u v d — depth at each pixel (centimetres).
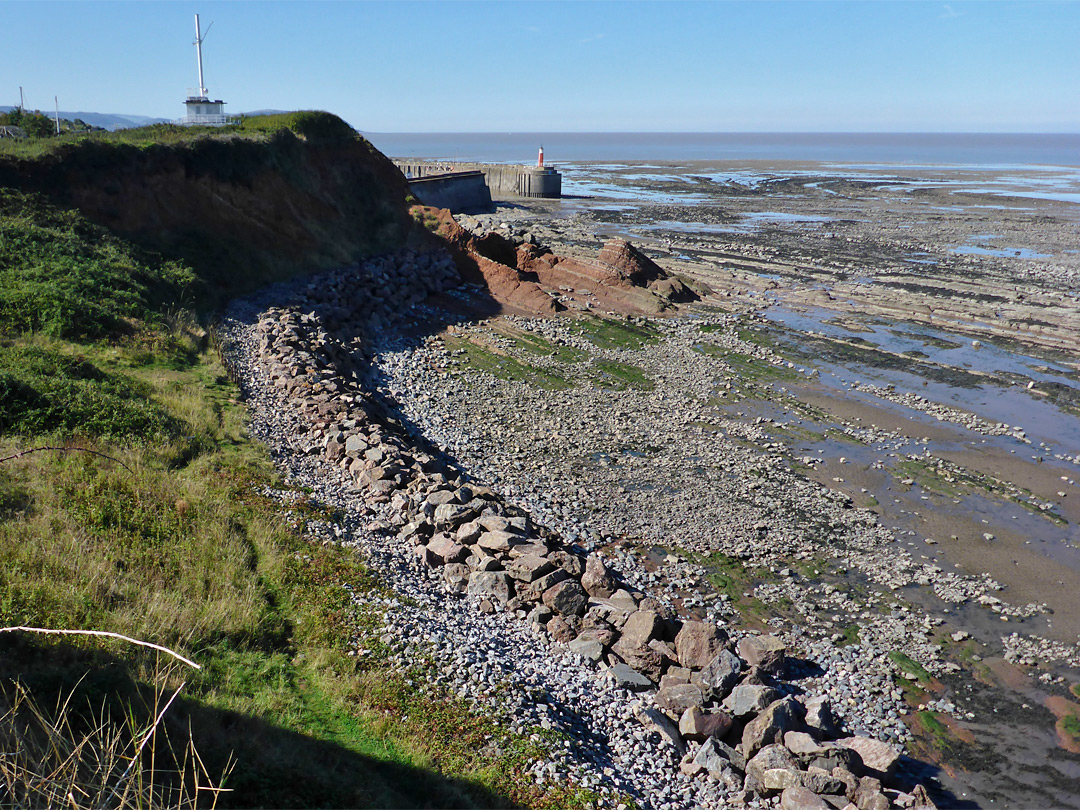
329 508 2092
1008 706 1900
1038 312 5638
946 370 4488
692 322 5378
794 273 7031
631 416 3691
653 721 1538
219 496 1931
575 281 5944
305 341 3744
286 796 959
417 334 4812
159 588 1456
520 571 1927
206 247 4531
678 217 10875
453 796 1121
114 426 2131
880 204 12500
